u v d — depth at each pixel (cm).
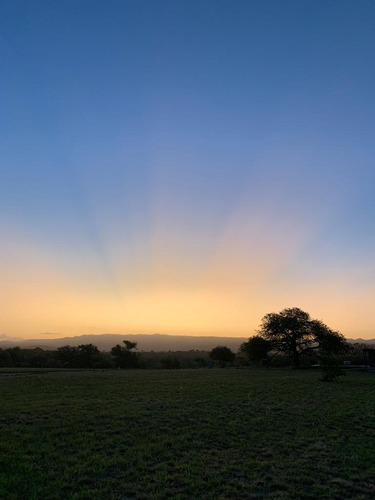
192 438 1273
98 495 810
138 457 1059
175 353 12606
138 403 1848
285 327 6381
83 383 2689
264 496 840
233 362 7888
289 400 2089
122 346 7394
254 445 1220
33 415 1503
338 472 1000
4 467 942
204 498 818
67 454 1063
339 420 1606
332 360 3456
